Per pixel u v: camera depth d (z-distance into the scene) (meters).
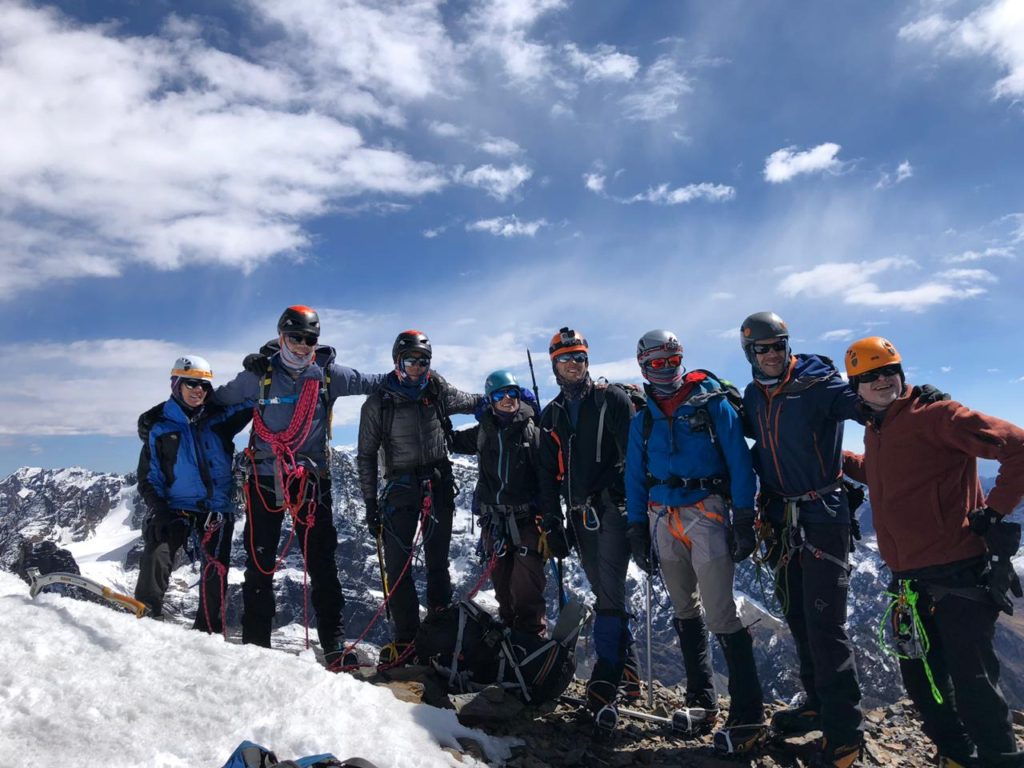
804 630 6.85
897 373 5.89
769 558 6.82
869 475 6.16
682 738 7.04
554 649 7.13
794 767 6.38
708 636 7.46
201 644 5.82
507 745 6.04
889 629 6.04
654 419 6.99
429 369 8.29
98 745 4.42
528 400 8.30
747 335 6.52
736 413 6.70
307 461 7.77
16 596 6.05
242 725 4.90
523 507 7.93
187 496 7.77
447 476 8.31
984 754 5.57
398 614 7.89
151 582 7.31
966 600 5.63
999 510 5.32
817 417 6.30
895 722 7.95
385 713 5.53
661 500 6.90
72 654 5.30
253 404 8.01
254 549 7.73
